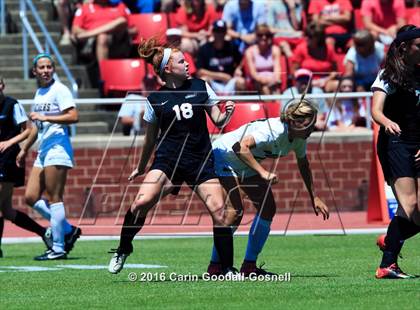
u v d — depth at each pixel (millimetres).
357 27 57250
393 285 23953
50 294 24188
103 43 55875
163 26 54875
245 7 55875
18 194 48531
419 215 24781
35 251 37188
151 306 21562
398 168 24359
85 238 41656
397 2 56656
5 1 62031
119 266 25766
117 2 56938
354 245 36562
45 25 61000
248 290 23750
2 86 33844
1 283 26750
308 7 57188
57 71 57531
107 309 21328
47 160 33562
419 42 23953
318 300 21875
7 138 33875
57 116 33250
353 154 50000
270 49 52250
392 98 24359
